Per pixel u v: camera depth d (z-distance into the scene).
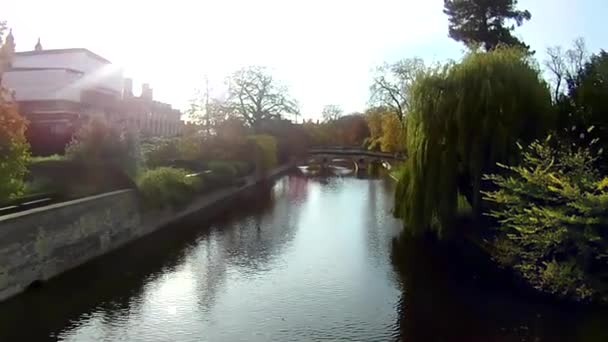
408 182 22.34
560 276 14.41
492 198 17.67
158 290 16.38
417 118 20.95
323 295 16.06
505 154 18.78
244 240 23.89
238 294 16.12
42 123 36.75
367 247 22.53
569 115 19.11
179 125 71.81
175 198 27.81
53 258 17.00
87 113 39.50
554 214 13.70
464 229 21.08
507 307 14.85
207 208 34.03
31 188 21.03
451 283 17.17
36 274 16.05
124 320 13.88
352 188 47.97
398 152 57.47
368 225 27.97
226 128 47.38
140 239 23.77
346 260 20.23
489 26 35.59
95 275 17.72
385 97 55.06
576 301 14.69
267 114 61.25
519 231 15.92
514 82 19.33
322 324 13.76
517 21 35.91
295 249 22.16
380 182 54.41
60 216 17.34
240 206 35.25
